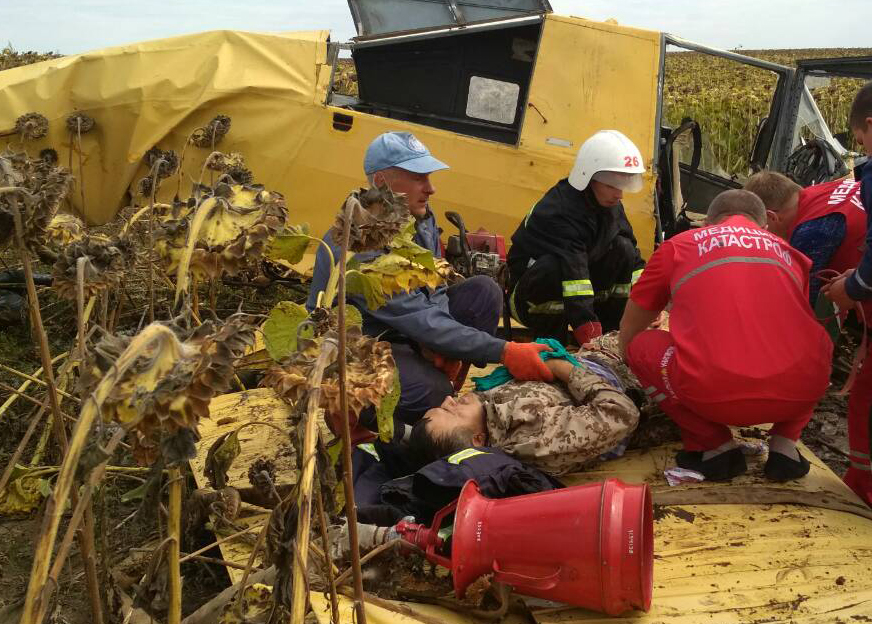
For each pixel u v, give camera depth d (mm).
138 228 2482
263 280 5531
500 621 2479
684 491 3086
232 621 1717
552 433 3008
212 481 2795
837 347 4961
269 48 5711
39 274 5023
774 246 3135
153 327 1152
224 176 1597
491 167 5469
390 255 1795
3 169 1624
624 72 5344
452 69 6488
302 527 1354
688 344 3055
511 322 5191
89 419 1077
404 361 3406
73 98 5789
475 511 2434
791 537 2844
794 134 6109
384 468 3234
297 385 1442
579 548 2281
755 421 3086
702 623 2406
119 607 2537
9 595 2934
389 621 2348
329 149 5602
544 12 5535
